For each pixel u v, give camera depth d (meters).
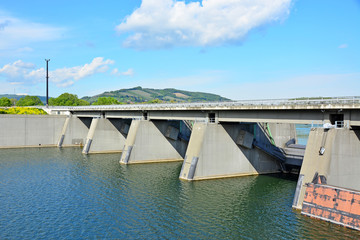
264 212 43.56
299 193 43.97
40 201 47.91
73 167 71.50
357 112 43.03
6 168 69.94
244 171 66.31
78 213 43.19
